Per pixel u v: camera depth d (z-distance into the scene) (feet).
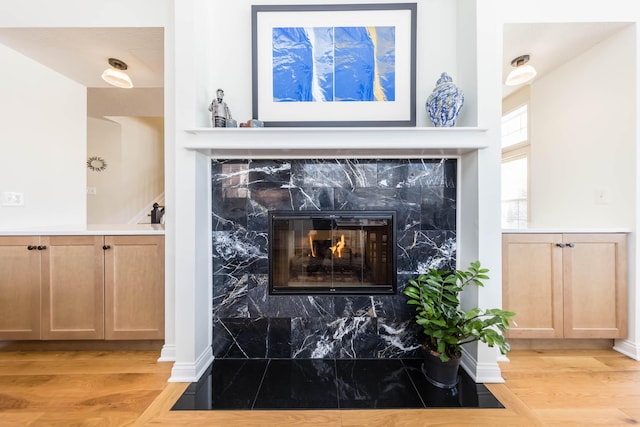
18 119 7.50
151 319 6.73
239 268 6.91
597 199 7.28
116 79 8.09
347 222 7.02
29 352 6.93
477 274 5.77
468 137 5.98
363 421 4.76
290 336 6.89
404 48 6.64
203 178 6.53
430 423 4.71
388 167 6.93
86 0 6.45
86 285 6.72
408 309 6.92
